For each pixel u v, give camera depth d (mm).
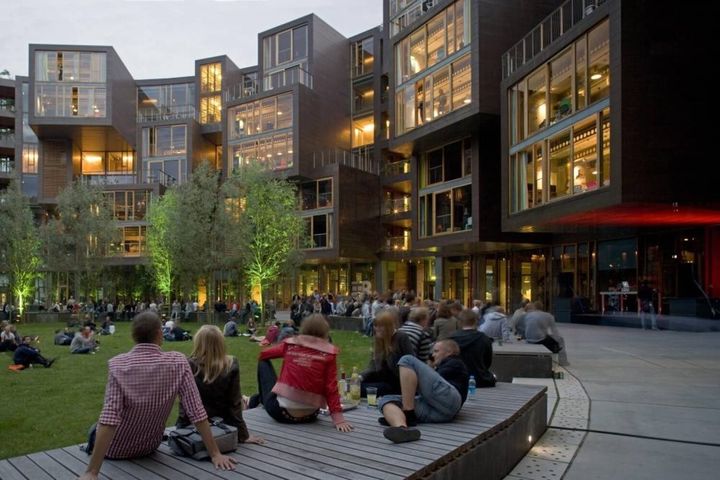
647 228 24297
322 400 4973
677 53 17859
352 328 26109
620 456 5691
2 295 51125
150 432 3809
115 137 59156
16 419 8297
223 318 34094
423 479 3729
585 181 19766
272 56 51719
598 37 19141
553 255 30203
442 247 31859
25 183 60562
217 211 31969
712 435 6375
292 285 49062
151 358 3777
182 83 63219
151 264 42094
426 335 7086
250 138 46938
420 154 33906
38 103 54719
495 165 29000
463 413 5430
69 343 20672
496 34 27000
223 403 4422
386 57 50312
